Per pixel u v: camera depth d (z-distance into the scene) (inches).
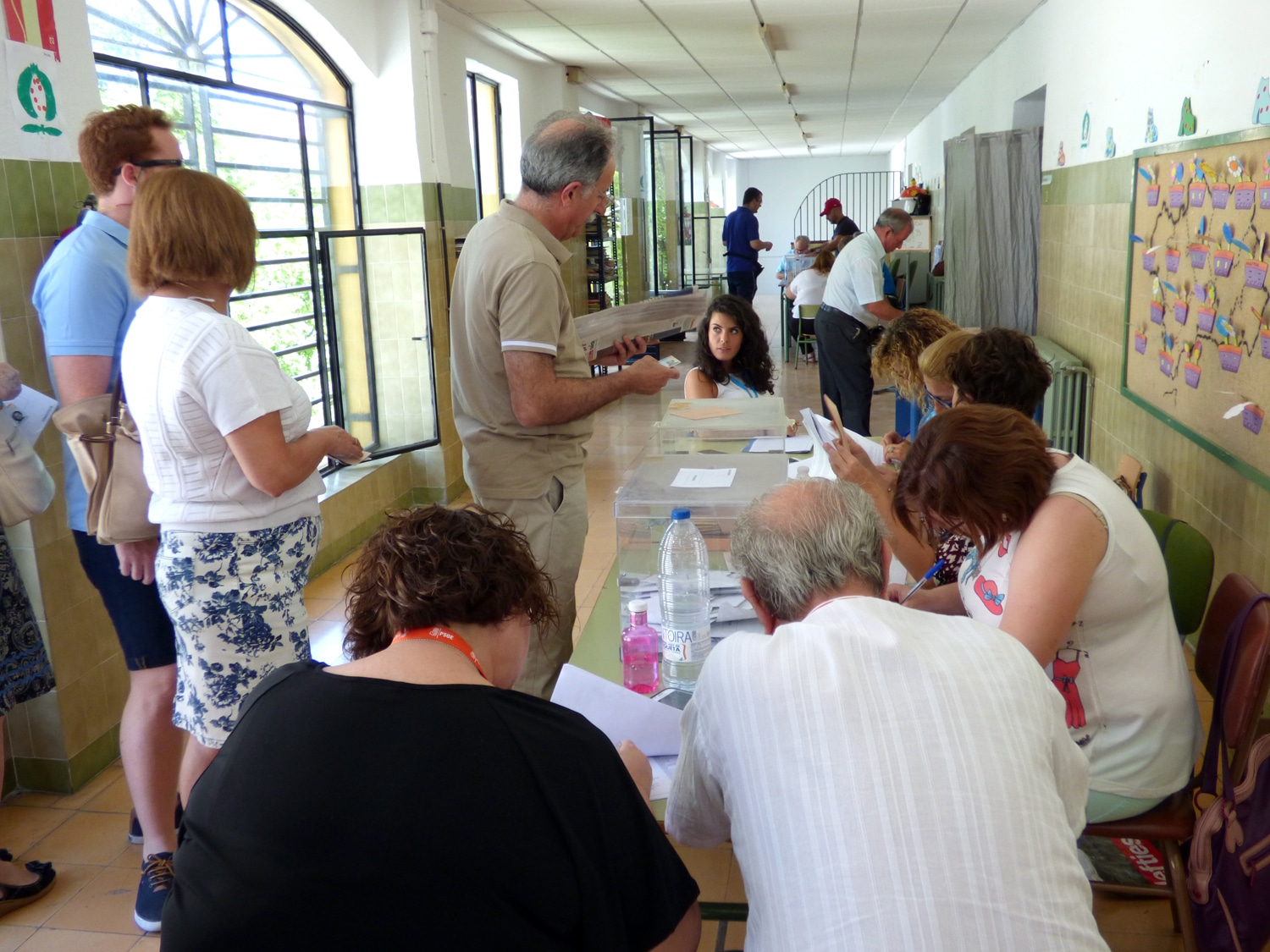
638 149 408.5
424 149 211.5
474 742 39.9
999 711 43.7
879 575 51.0
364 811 38.1
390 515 48.6
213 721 78.5
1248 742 63.1
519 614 46.9
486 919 37.7
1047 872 40.8
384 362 214.5
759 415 113.6
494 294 84.4
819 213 917.8
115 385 82.0
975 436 62.1
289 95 187.2
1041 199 243.8
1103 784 66.7
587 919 39.6
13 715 109.9
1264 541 109.7
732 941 80.2
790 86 392.5
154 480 76.5
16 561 105.0
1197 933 65.7
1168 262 143.7
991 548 67.1
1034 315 255.3
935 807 41.0
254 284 179.8
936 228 444.8
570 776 41.0
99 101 115.6
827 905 40.4
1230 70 123.5
